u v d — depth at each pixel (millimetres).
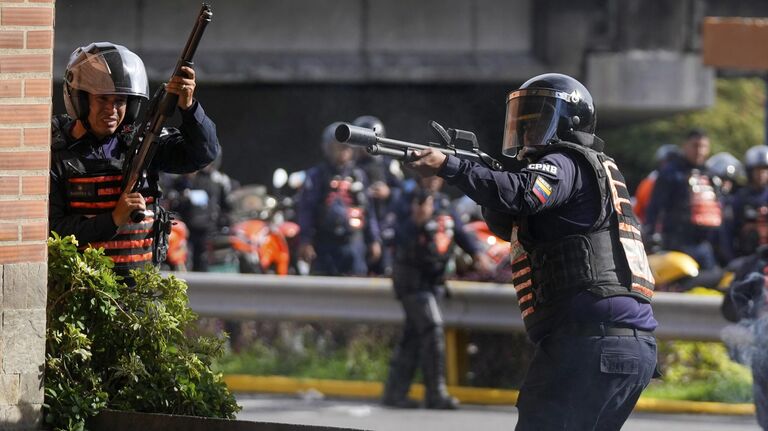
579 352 9578
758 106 55281
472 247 19312
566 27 39656
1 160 9289
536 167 9539
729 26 21781
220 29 40219
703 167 25312
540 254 9758
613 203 9766
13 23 9312
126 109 10172
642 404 18156
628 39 39125
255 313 19984
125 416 9391
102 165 10031
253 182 44438
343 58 40438
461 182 9391
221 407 9977
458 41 40469
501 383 19109
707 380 19188
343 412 17984
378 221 24281
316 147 44188
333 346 21656
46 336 9562
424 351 18203
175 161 10469
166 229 10367
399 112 43344
